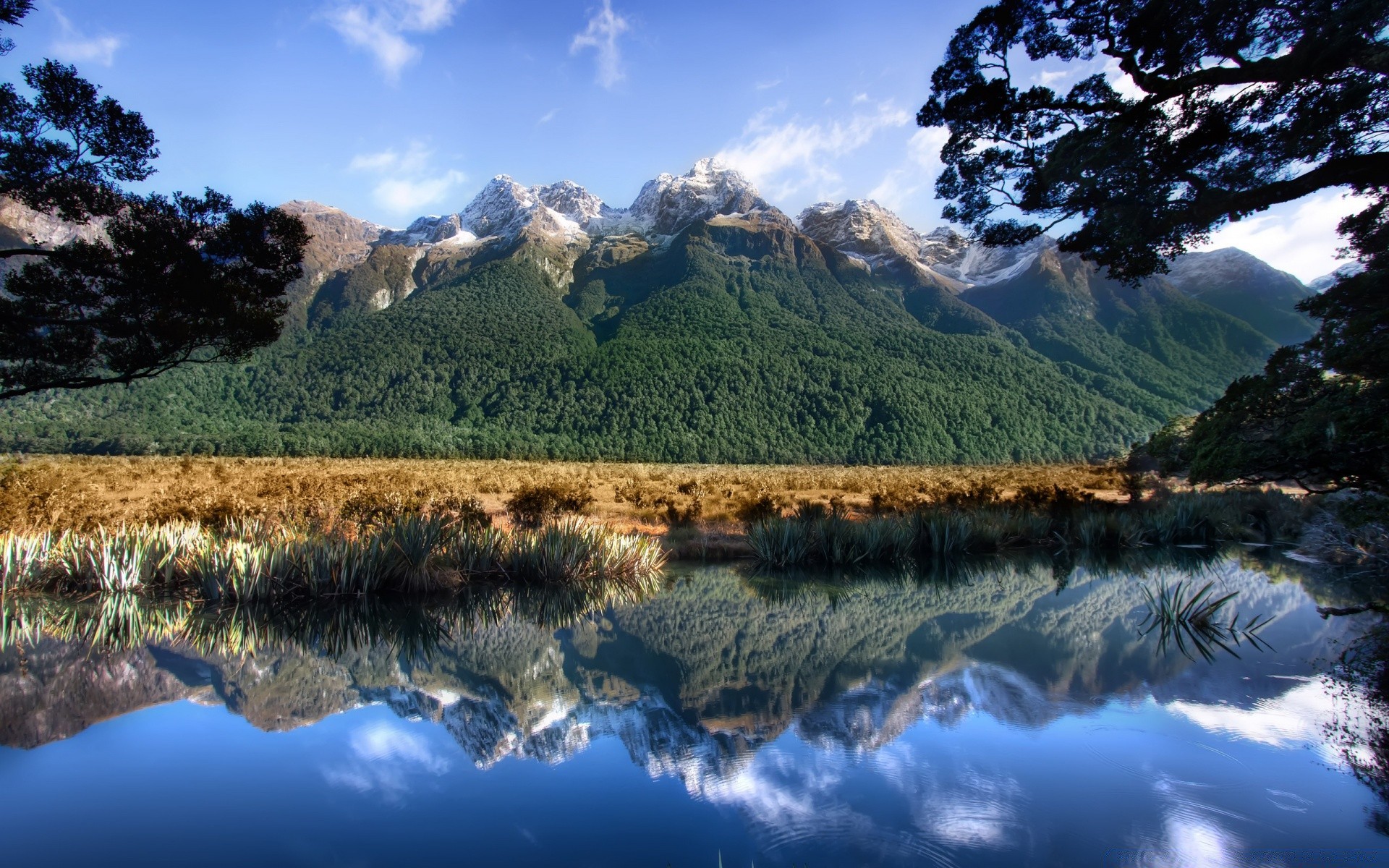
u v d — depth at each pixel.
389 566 9.30
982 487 21.19
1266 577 10.37
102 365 11.54
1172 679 5.49
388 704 5.18
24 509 13.72
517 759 4.15
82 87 9.58
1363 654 6.05
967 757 4.05
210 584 8.87
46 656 6.40
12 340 10.66
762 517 14.17
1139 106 9.65
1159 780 3.70
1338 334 8.84
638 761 4.10
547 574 10.16
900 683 5.52
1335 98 8.27
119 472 33.59
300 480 23.45
